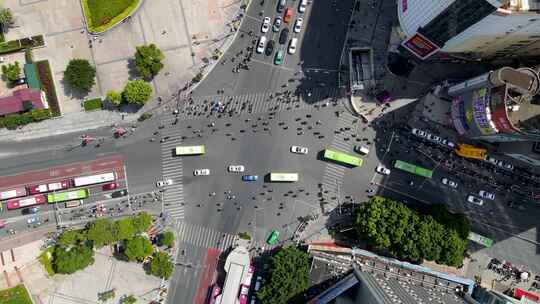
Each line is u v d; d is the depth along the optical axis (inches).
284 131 4579.2
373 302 3383.4
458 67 4527.6
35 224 4579.2
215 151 4598.9
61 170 4598.9
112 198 4598.9
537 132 3501.5
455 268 4522.6
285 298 4232.3
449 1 3245.6
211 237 4591.5
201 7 4616.1
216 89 4598.9
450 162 4522.6
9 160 4594.0
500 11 3009.4
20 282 4539.9
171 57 4608.8
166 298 4581.7
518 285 4488.2
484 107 3762.3
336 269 4281.5
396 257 4352.9
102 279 4574.3
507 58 4414.4
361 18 4571.9
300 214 4576.8
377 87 4542.3
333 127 4564.5
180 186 4608.8
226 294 4389.8
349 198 4559.5
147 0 4611.2
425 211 4392.2
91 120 4611.2
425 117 4515.3
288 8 4576.8
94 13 4598.9
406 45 4220.0
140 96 4392.2
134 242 4345.5
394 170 4542.3
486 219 4512.8
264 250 4571.9
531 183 4478.3
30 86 4537.4
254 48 4594.0
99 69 4611.2
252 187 4581.7
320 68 4576.8
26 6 4626.0
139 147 4611.2
